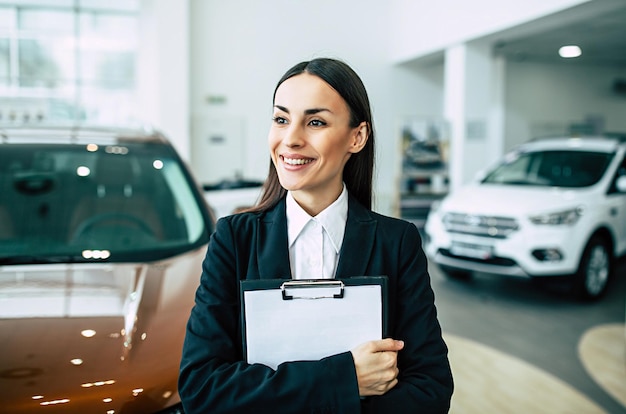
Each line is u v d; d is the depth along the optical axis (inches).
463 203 201.8
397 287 41.4
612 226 197.6
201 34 385.1
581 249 185.9
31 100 354.0
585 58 413.1
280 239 40.6
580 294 189.8
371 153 44.6
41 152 102.0
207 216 97.3
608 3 233.1
